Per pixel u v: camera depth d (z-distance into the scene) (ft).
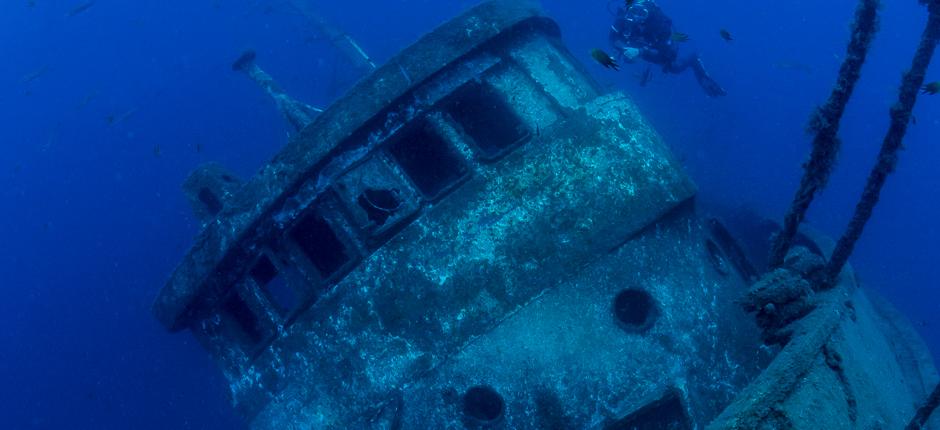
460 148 18.83
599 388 16.72
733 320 17.49
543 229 17.81
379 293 18.52
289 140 18.85
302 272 19.56
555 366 17.04
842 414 9.07
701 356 16.81
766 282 11.89
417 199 18.69
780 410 8.22
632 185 17.83
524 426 16.99
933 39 10.77
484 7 19.57
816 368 9.30
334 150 18.62
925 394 22.68
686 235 18.31
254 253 19.95
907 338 26.61
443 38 18.98
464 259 18.01
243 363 21.52
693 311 17.28
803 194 12.48
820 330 10.15
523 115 19.38
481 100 23.80
